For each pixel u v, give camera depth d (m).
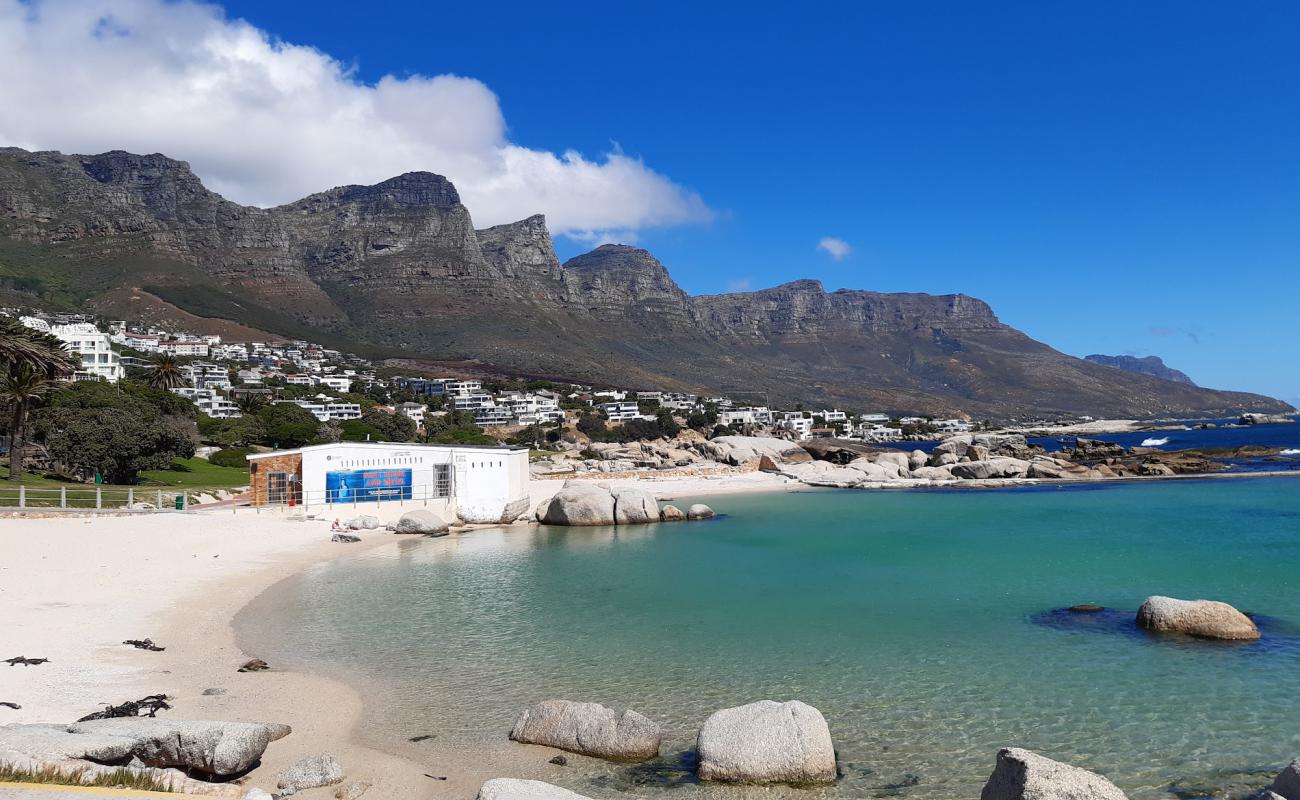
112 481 72.06
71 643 22.30
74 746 12.55
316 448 62.47
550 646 24.45
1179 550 41.75
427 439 172.62
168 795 11.20
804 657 23.17
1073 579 34.78
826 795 14.28
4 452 83.50
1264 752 15.84
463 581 36.38
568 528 58.91
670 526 59.28
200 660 21.88
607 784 14.73
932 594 32.34
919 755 16.03
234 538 45.72
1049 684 20.28
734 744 15.09
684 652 23.75
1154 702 18.78
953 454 110.31
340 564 41.47
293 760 15.27
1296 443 178.25
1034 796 11.45
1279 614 27.25
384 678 21.00
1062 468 98.44
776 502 78.12
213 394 179.12
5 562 32.84
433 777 14.83
